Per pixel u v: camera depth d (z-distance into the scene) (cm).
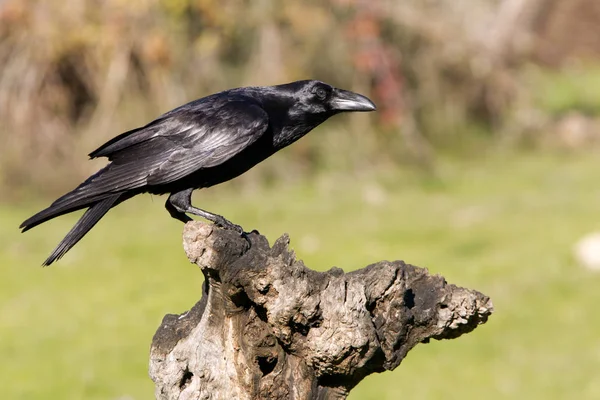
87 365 1096
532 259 1433
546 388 1030
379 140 2156
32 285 1390
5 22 1906
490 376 1073
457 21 2416
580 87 2961
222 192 1955
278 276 523
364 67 2108
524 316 1226
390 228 1644
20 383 1054
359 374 558
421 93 2319
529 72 2767
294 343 543
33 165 1900
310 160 2091
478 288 1323
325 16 2108
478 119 2472
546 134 2545
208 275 543
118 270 1448
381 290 548
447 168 2186
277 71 2009
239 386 559
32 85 1911
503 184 2030
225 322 555
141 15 1928
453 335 578
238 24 2014
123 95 1917
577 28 3450
